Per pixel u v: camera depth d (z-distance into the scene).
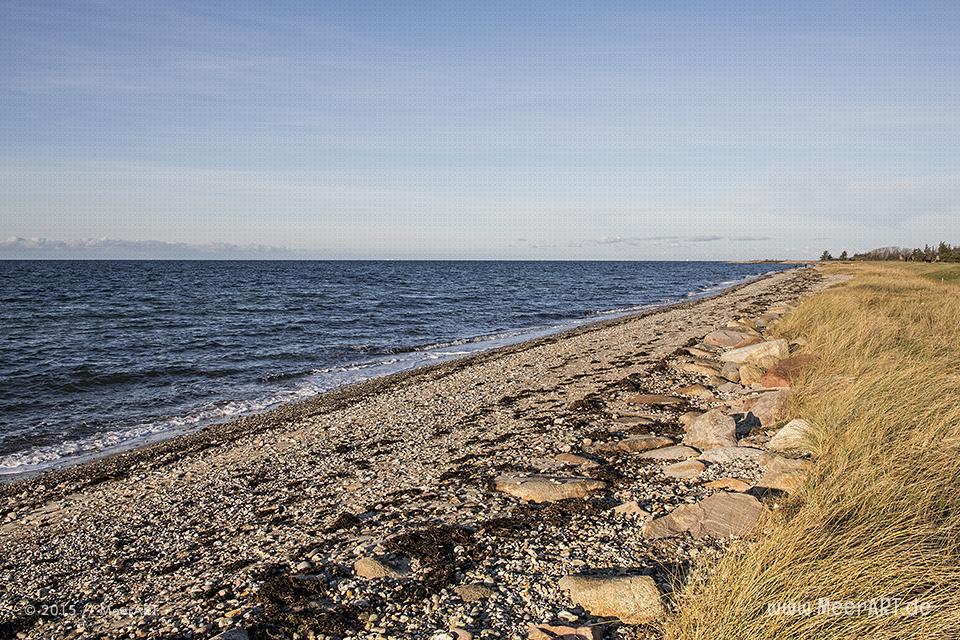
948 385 9.01
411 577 5.89
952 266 69.19
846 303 21.86
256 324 34.50
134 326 33.06
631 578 5.12
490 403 14.39
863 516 5.54
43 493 10.20
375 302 50.28
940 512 5.60
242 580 6.18
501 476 8.57
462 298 56.81
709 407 12.05
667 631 4.54
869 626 4.04
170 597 6.00
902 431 7.38
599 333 27.38
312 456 10.90
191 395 18.02
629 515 6.98
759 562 4.66
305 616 5.22
